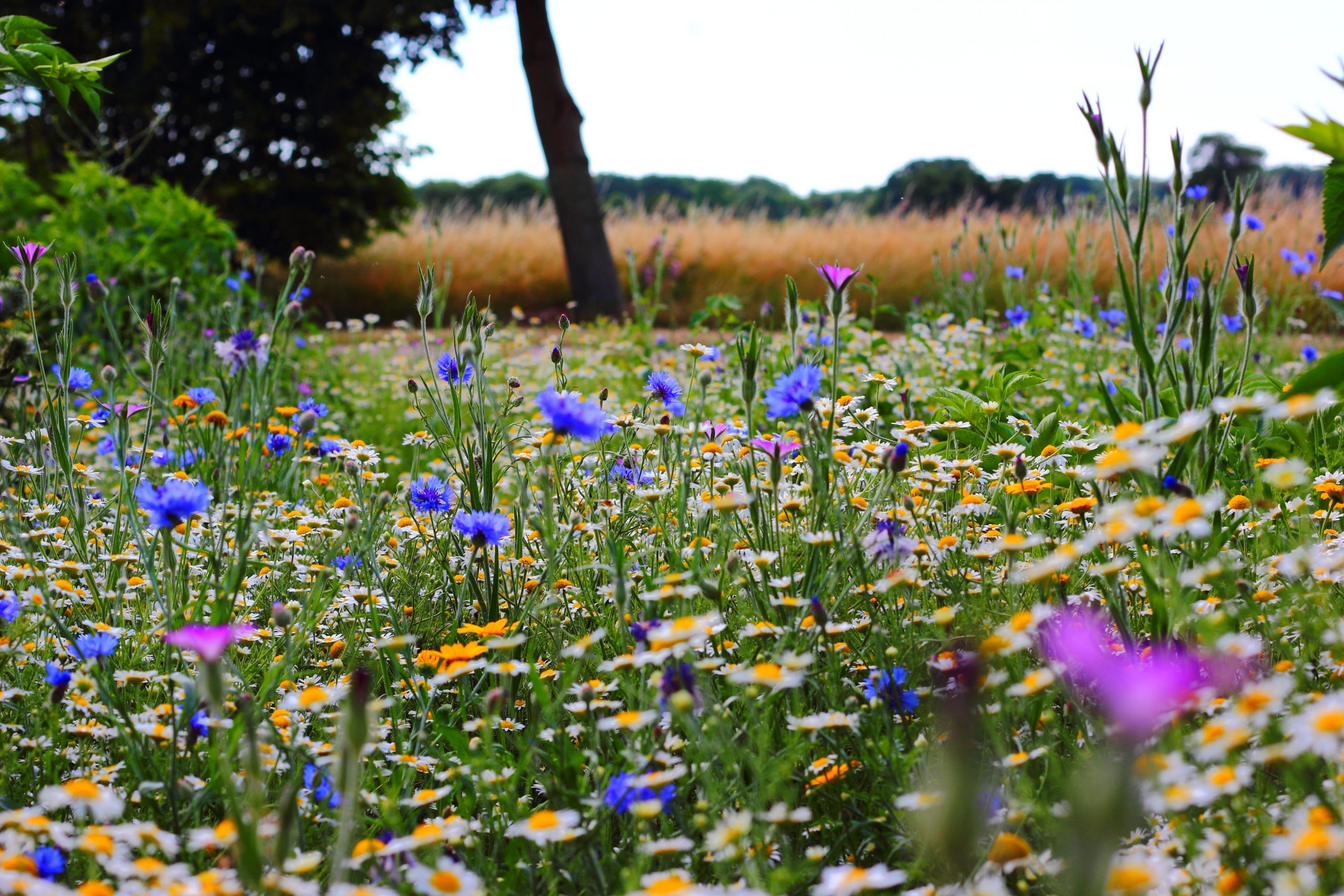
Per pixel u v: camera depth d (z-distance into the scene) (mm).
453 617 2352
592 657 1999
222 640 1102
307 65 18109
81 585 2340
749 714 1535
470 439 2600
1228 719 1191
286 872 1263
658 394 2662
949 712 1088
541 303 17703
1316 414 2801
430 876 1127
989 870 1223
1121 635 1671
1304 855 989
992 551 1858
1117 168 1836
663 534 2303
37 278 2455
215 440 3363
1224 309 8156
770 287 14844
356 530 2275
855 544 1794
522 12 15500
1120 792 955
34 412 3451
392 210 19828
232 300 6238
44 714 1713
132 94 17375
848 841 1512
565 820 1304
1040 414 4223
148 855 1377
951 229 14992
